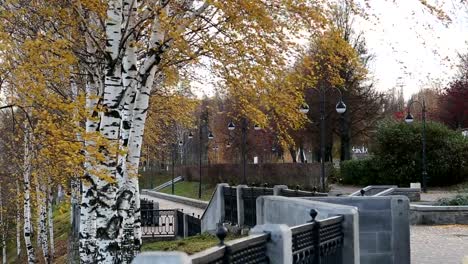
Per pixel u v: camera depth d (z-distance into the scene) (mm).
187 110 22219
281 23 11180
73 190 21250
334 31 11992
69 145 9625
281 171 37906
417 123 35406
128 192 12680
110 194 10562
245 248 4777
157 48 11711
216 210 20141
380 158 35469
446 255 12258
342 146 48656
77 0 10867
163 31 11438
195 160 81500
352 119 48812
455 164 33719
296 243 5820
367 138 56031
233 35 11320
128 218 13016
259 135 55031
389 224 9938
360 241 9914
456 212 18938
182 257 3527
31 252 24016
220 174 47875
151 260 3475
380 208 9961
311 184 32750
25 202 23844
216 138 61219
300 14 11164
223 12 10648
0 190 33625
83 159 9695
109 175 9602
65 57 10156
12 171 26781
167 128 41688
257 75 12219
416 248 13461
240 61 12016
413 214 19109
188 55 11992
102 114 10453
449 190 32750
